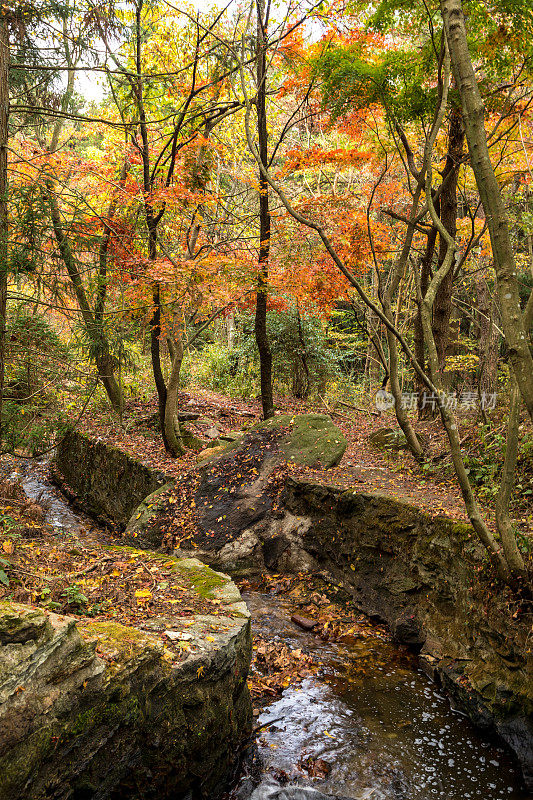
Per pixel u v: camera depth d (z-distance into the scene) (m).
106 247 7.83
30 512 5.72
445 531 4.91
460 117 7.63
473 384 13.40
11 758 2.07
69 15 5.58
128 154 8.31
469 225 10.71
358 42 7.83
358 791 3.28
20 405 6.69
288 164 8.60
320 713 4.04
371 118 8.94
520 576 3.90
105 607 3.37
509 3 6.34
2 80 5.22
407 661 4.86
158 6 9.11
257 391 14.39
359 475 7.14
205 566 4.51
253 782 3.33
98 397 11.27
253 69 9.27
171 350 9.14
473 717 3.97
